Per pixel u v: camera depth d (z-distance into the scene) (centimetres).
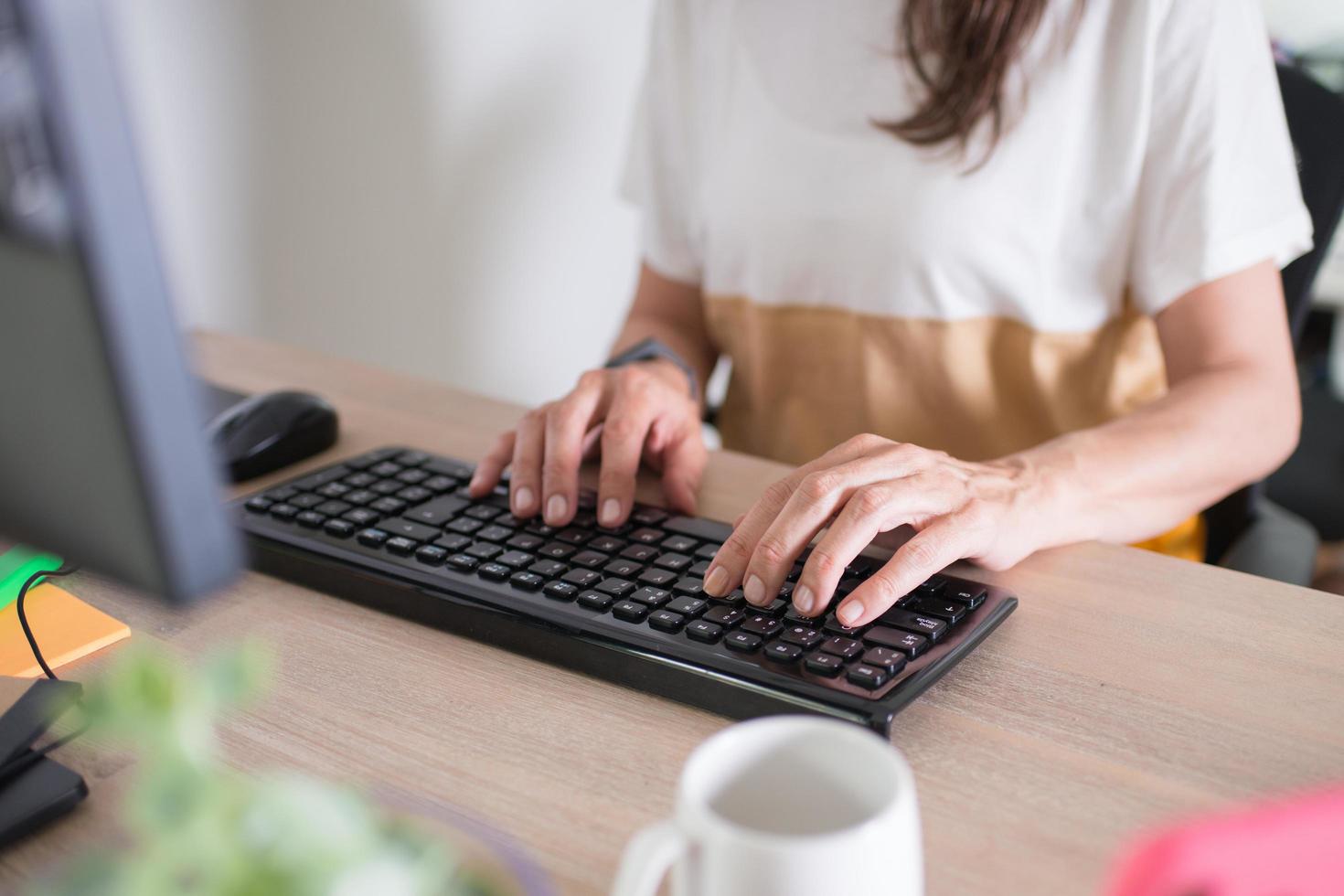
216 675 25
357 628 56
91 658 52
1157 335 94
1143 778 43
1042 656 53
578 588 55
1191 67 90
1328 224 96
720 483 75
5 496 33
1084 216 97
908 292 102
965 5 92
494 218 141
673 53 113
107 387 28
